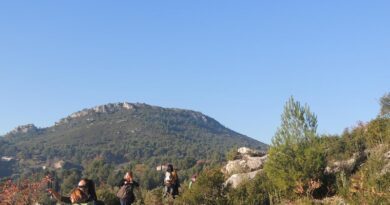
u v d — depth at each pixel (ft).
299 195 44.24
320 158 45.19
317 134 46.75
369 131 57.47
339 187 42.73
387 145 50.88
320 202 41.29
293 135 46.62
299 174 44.45
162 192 59.62
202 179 51.47
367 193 36.70
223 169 71.82
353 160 51.21
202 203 49.75
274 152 46.70
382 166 43.73
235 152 78.84
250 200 46.26
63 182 484.74
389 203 34.22
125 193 46.75
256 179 52.08
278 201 44.50
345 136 60.44
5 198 60.34
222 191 50.98
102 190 61.00
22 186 62.23
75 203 30.19
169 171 58.29
